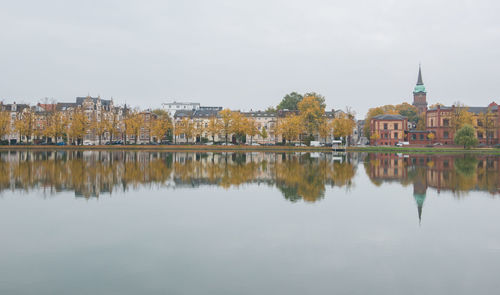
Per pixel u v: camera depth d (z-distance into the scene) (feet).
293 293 53.11
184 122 476.13
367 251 69.26
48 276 58.39
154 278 57.67
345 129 449.06
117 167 204.44
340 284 55.98
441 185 145.38
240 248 70.38
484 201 113.39
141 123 454.40
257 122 565.53
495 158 317.22
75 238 75.92
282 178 161.68
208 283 56.03
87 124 437.17
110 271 60.18
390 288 54.80
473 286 55.47
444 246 72.08
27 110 479.00
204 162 245.24
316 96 568.41
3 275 58.80
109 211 98.43
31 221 88.38
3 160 246.68
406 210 100.83
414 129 647.15
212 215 94.38
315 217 92.68
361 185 143.64
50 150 387.55
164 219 90.48
